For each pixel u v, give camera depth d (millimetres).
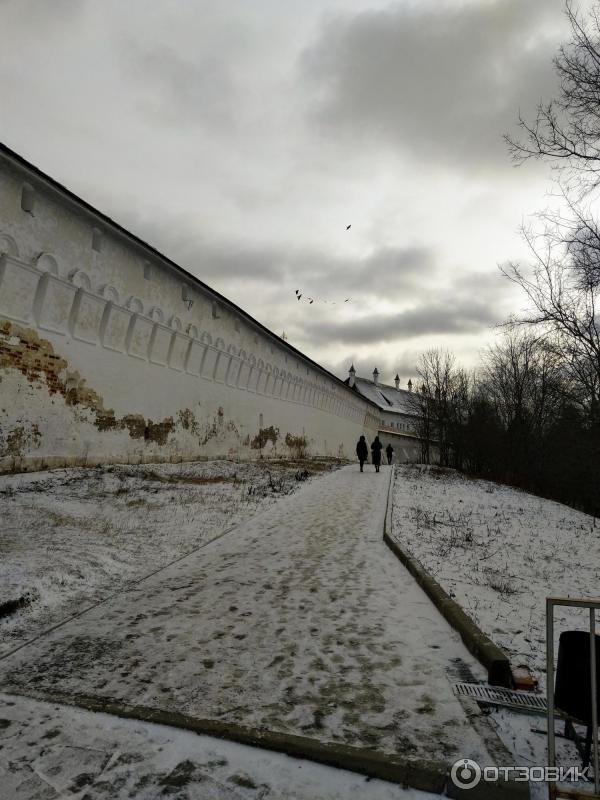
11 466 10469
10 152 9688
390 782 2602
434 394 45344
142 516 9016
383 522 10367
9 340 10445
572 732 3074
